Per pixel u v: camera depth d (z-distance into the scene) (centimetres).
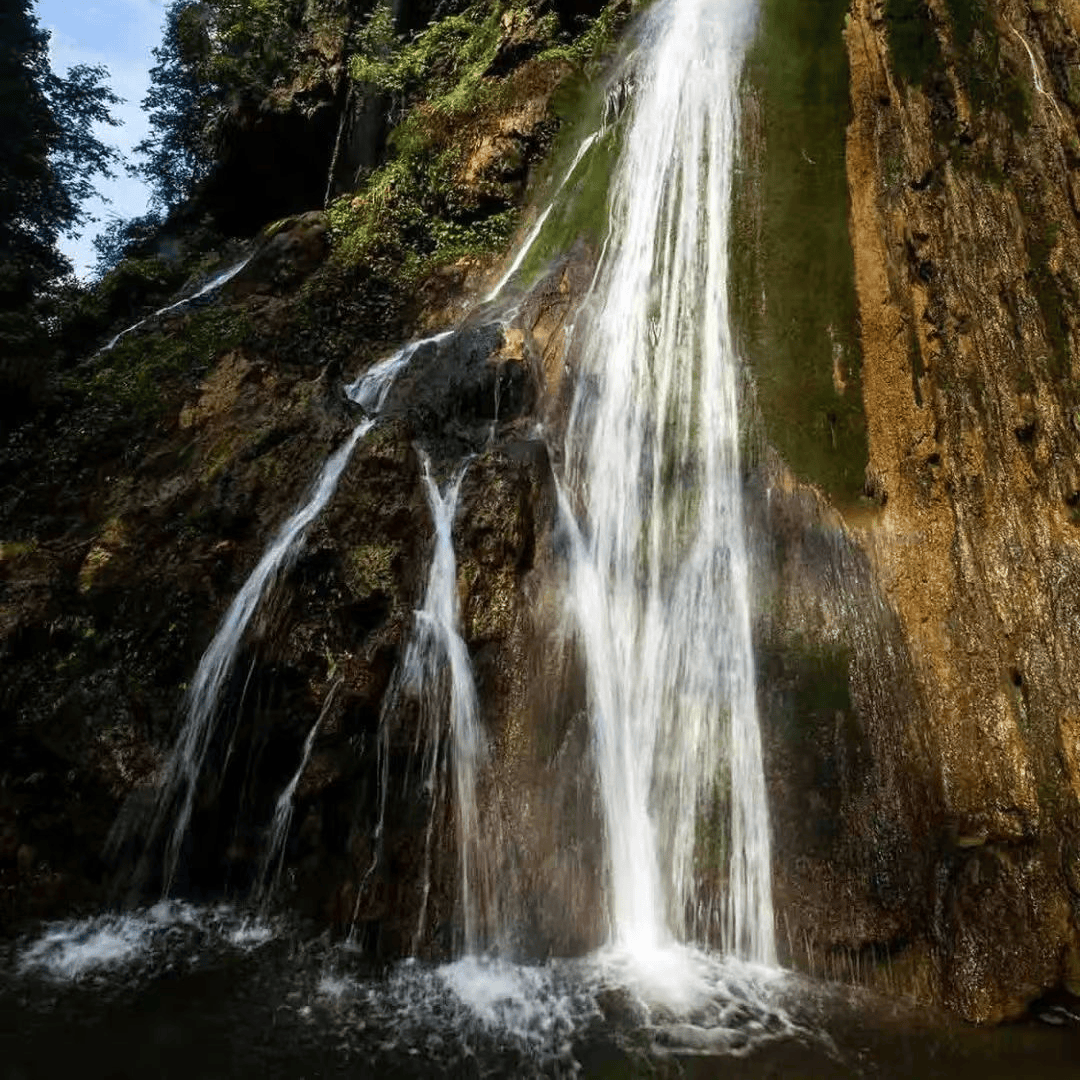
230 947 586
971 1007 523
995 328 726
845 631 655
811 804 602
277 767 655
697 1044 488
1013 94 802
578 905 590
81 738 674
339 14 1568
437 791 617
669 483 759
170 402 903
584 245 968
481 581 679
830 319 792
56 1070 457
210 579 725
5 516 823
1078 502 657
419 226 1166
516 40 1211
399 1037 492
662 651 692
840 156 846
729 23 965
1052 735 586
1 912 616
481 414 836
